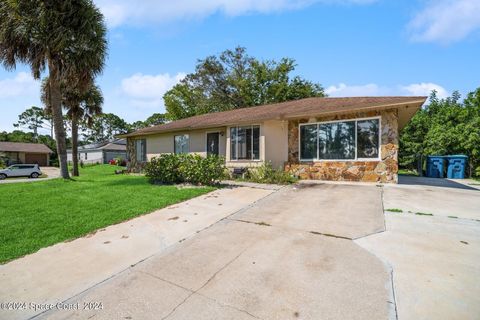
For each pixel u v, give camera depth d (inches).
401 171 685.3
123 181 404.2
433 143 554.3
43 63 403.9
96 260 130.8
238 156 458.0
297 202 239.8
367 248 131.6
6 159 1352.1
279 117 390.3
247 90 1152.8
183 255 132.8
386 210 201.5
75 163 694.5
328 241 142.8
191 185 346.6
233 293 96.5
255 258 125.2
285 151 418.3
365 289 95.4
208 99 1209.4
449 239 140.6
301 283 101.3
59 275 116.3
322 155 385.7
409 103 302.2
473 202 226.2
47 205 241.4
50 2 370.3
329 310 84.4
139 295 98.4
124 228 179.6
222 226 177.2
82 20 393.1
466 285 96.0
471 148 478.9
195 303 91.4
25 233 168.7
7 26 356.8
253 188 322.0
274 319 81.0
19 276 116.1
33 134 2247.8
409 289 94.4
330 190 295.4
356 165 358.0
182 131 580.7
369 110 345.4
